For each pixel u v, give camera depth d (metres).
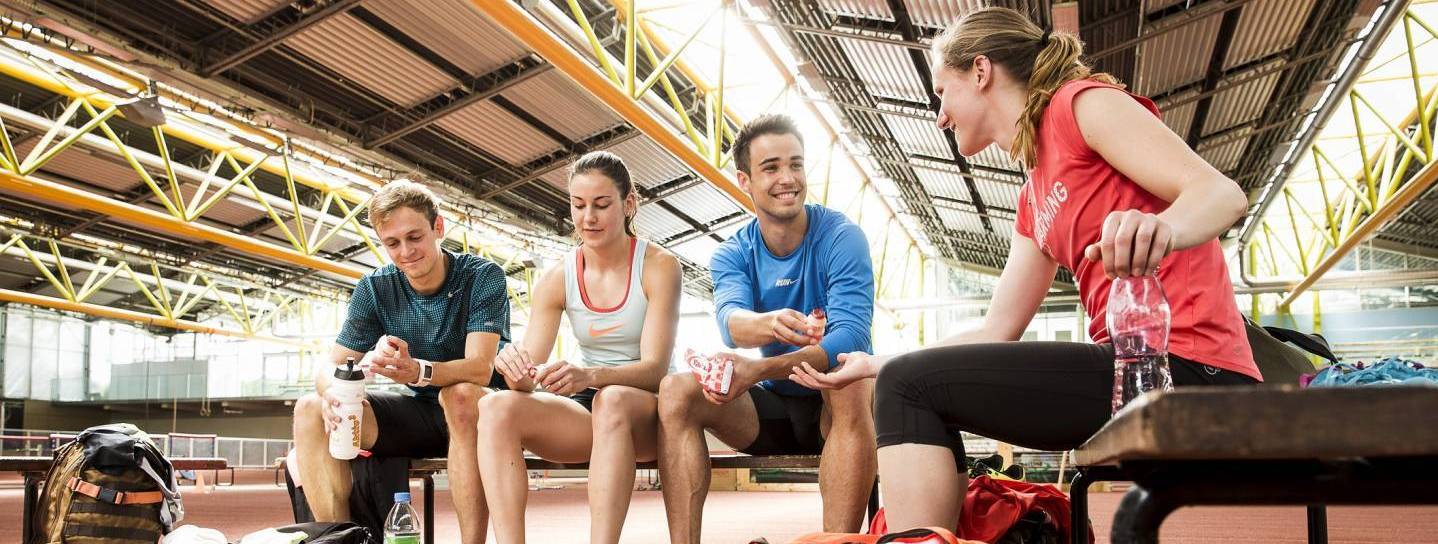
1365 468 0.56
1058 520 1.96
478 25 7.63
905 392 1.38
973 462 2.36
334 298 18.53
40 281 19.06
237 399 21.17
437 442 2.60
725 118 10.21
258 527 5.91
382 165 9.76
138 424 21.34
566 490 12.33
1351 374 1.79
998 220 13.44
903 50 7.69
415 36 7.76
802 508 7.74
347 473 2.45
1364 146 11.19
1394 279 16.27
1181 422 0.50
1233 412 0.49
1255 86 8.63
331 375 2.50
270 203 12.55
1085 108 1.36
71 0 6.94
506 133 9.72
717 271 2.44
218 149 10.81
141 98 7.98
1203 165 1.22
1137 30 7.30
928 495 1.35
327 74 8.27
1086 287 1.50
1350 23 7.41
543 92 8.92
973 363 1.36
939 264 18.33
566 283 2.45
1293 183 15.55
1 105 9.27
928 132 9.76
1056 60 1.44
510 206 11.95
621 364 2.38
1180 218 1.17
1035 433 1.38
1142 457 0.54
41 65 8.33
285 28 7.36
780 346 2.36
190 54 7.80
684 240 13.77
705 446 2.07
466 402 2.21
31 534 2.77
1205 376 1.35
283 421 21.52
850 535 1.48
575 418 2.20
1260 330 1.86
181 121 9.56
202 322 21.69
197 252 15.04
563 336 18.14
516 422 2.05
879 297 14.75
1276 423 0.48
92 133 10.66
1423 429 0.46
